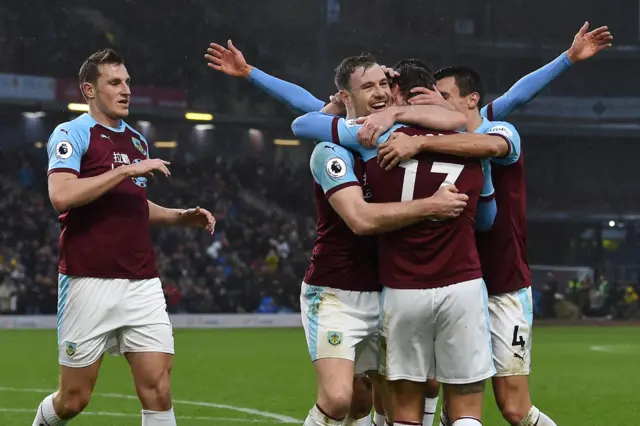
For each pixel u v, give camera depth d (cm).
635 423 936
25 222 3212
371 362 576
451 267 494
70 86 3284
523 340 584
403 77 545
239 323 2822
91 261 609
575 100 4338
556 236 4384
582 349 1983
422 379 510
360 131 510
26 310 2744
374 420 645
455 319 496
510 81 4481
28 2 3469
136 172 585
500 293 584
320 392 543
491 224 557
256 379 1358
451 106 548
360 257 554
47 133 3566
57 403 627
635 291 3372
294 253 3528
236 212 3612
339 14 4212
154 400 613
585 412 1021
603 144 4425
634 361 1700
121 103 630
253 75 696
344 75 549
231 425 903
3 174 3416
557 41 4444
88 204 611
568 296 3388
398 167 504
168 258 3072
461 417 505
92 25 3559
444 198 482
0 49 3338
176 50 3700
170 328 625
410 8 4331
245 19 4025
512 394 584
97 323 609
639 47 4403
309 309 561
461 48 4375
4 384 1283
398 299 501
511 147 527
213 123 3728
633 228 4294
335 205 509
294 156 4072
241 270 3133
